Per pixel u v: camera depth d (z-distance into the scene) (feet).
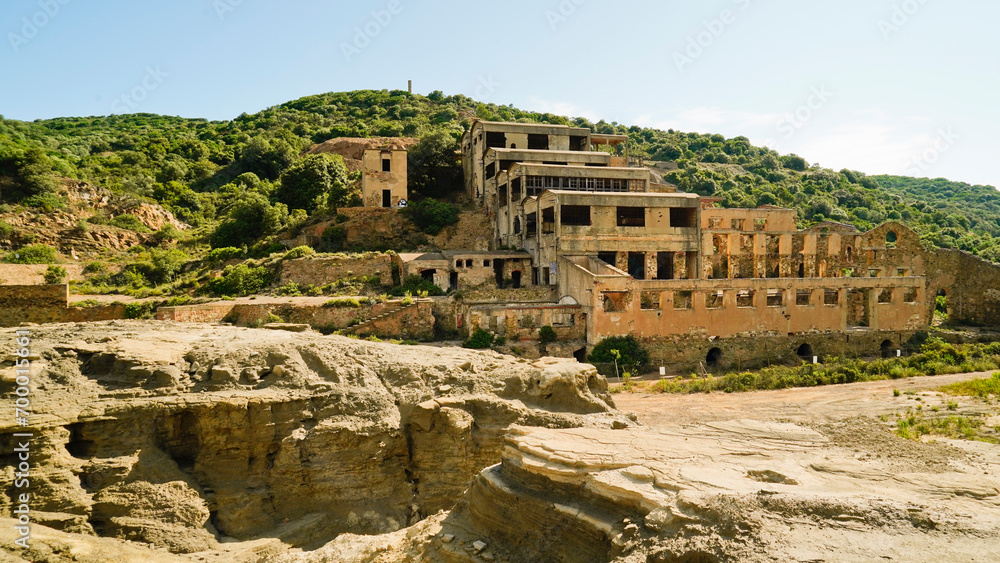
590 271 167.53
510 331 156.04
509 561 49.67
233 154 338.34
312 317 154.10
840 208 371.76
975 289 213.05
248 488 73.05
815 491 43.86
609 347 152.15
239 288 176.14
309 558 62.85
